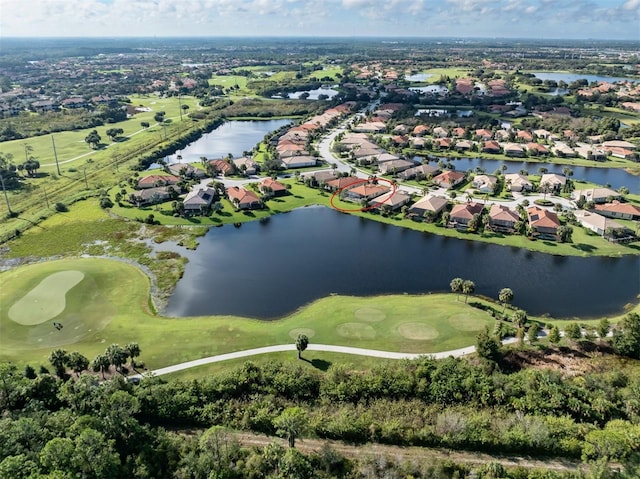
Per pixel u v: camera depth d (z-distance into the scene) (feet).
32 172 560.61
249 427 195.21
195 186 519.60
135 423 184.96
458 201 463.01
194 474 167.32
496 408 201.16
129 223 419.54
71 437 173.99
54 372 226.99
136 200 460.14
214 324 266.98
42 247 374.02
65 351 225.56
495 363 223.92
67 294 297.12
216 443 172.96
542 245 372.17
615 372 217.56
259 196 475.31
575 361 233.55
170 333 258.16
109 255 360.48
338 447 184.65
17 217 432.66
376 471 170.91
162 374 225.35
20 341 251.39
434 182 517.14
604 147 653.71
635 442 175.01
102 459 163.43
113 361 217.56
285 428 182.91
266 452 174.60
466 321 263.49
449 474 169.89
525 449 181.16
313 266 343.26
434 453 181.68
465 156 645.51
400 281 320.50
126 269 336.08
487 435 183.01
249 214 444.96
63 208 449.48
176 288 311.47
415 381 211.82
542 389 205.98
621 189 471.21
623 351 237.66
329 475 168.55
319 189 512.22
